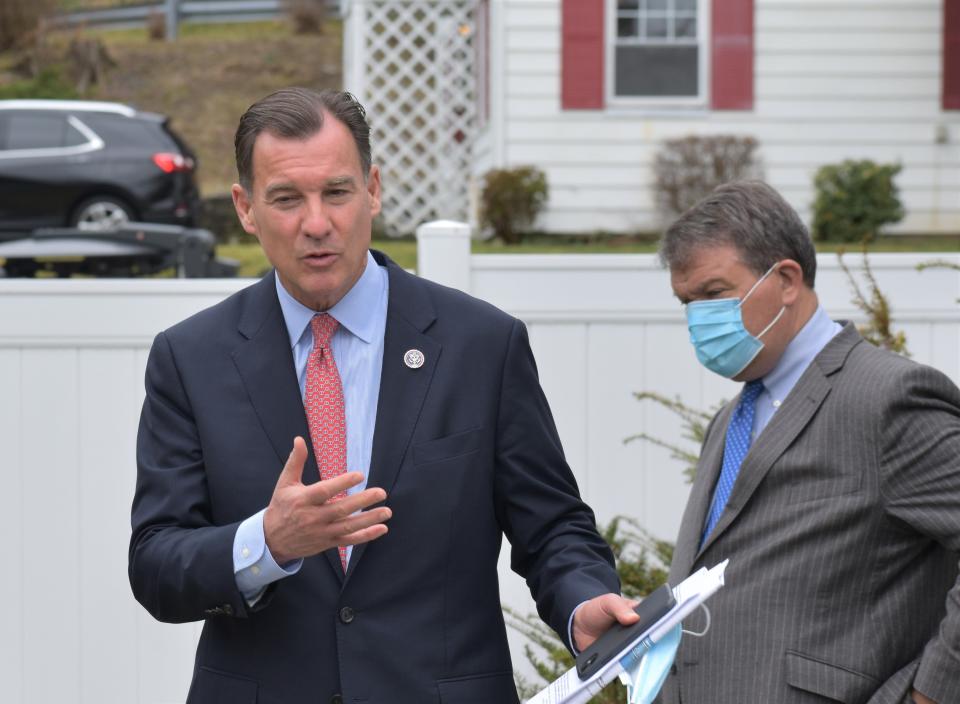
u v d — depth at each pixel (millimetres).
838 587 2605
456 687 2490
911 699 2543
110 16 32531
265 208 2471
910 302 4719
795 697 2576
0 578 4500
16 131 13812
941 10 14164
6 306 4500
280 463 2518
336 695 2451
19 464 4520
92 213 13750
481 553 2572
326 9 32219
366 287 2635
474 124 16500
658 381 4695
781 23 14211
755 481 2703
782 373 2848
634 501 4688
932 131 14250
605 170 14305
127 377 4539
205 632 2590
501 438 2623
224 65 29906
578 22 14211
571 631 2463
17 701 4477
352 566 2469
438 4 16484
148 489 2547
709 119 14289
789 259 2822
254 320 2627
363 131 2531
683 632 2689
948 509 2523
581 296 4680
